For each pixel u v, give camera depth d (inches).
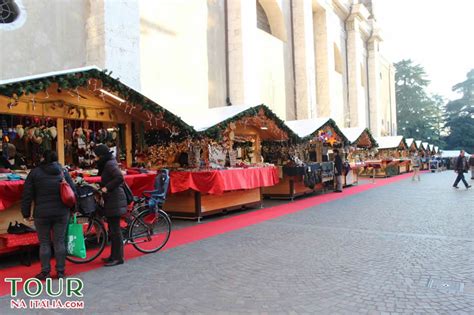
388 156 1192.2
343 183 758.5
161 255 260.5
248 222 383.9
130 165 394.0
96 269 231.3
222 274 216.5
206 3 647.8
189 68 597.6
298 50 963.3
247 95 700.0
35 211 211.9
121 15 454.6
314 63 1021.8
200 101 620.4
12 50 381.4
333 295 181.6
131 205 277.3
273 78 864.3
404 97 2736.2
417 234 310.0
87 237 255.3
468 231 318.3
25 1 395.5
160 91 539.8
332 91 1130.7
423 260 236.4
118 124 390.3
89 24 444.8
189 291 190.7
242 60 693.9
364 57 1569.9
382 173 1067.9
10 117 318.3
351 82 1344.7
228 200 438.3
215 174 390.6
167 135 411.5
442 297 176.9
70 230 229.0
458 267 221.1
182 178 395.9
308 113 952.3
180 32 581.9
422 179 985.5
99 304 176.2
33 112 319.9
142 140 405.7
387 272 214.4
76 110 349.7
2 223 250.7
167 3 558.3
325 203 521.0
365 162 922.7
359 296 179.8
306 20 970.7
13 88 241.9
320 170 614.9
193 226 368.5
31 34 397.7
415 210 437.4
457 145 2637.8
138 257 256.2
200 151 432.5
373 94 1598.2
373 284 195.5
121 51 451.8
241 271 221.1
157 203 275.6
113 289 195.3
